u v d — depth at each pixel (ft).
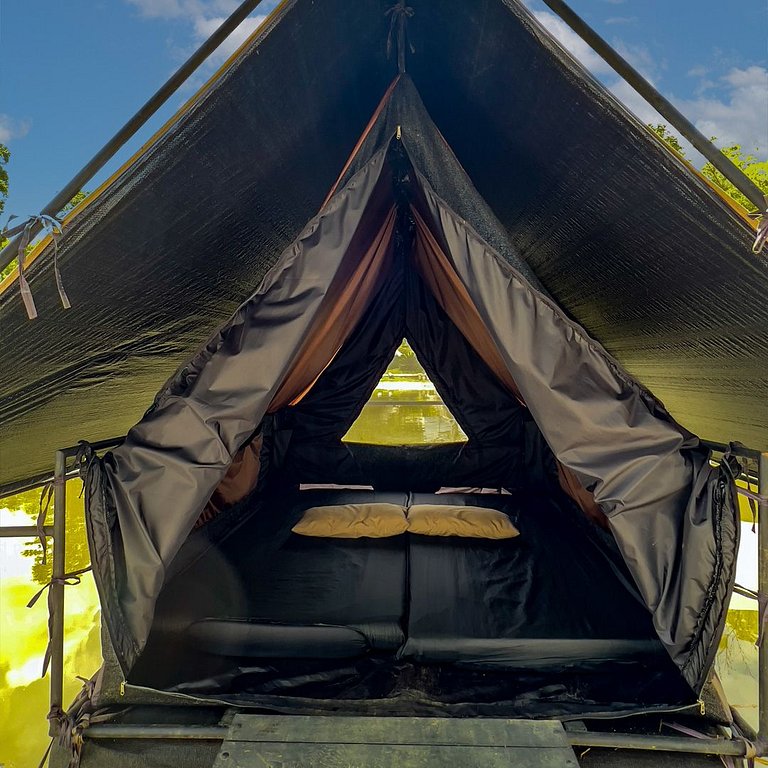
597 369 6.12
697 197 5.68
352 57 7.54
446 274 11.64
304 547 10.88
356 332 16.21
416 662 7.61
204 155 6.30
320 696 6.95
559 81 6.06
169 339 9.36
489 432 16.19
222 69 5.85
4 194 45.11
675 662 6.13
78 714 6.32
